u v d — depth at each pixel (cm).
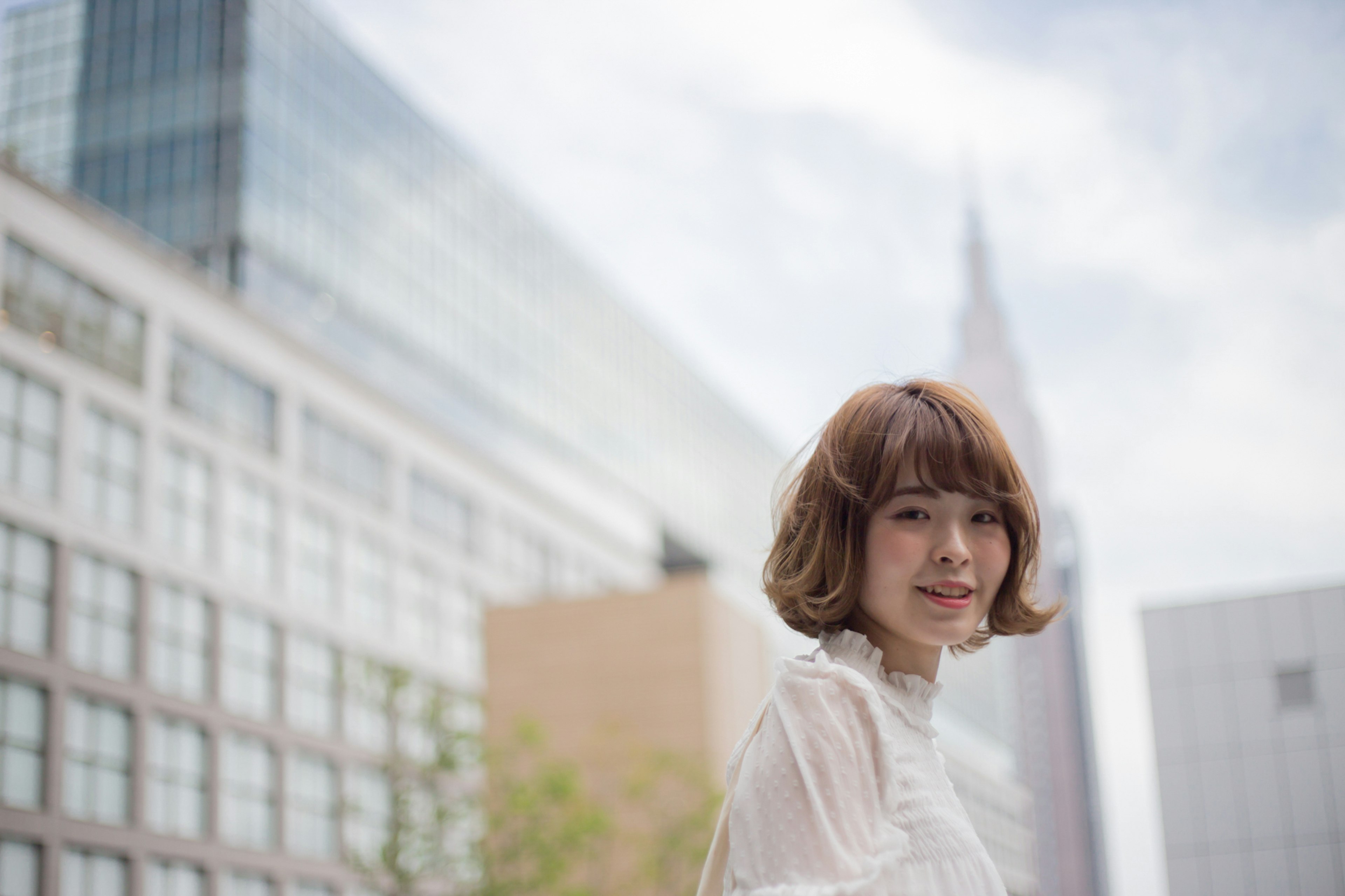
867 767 151
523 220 6762
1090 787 19575
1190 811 2477
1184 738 2519
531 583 5509
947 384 174
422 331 5662
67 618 3259
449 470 5097
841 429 170
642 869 3784
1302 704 2478
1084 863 19312
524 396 6391
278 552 4084
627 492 7325
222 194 4759
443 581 4909
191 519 3775
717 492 8575
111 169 4916
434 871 3241
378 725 4269
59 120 5056
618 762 4538
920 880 152
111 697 3331
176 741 3525
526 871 3359
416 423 4938
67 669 3219
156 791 3422
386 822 3791
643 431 7688
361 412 4634
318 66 5359
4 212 3359
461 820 3341
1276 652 2512
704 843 3797
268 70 5038
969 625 165
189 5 5062
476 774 4138
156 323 3784
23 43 5241
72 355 3478
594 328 7325
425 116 6072
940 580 163
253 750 3781
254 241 4756
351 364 5116
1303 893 2384
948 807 164
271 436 4184
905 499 165
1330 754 2434
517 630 4928
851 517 167
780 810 148
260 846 3716
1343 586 2503
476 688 4925
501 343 6281
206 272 4669
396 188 5703
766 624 5341
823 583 169
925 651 174
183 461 3788
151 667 3503
